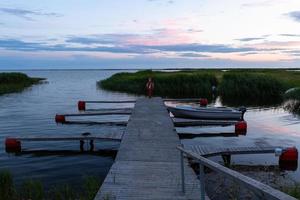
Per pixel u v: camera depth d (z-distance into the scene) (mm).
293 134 18078
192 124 20578
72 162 12555
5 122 21125
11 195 8359
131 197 7113
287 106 28594
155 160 10422
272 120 22672
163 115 19766
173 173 9031
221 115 21844
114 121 22328
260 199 2709
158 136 14062
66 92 43594
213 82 38750
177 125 20500
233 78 37312
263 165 11875
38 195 8297
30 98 35844
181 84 38469
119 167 9625
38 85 58250
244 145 15531
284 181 10148
